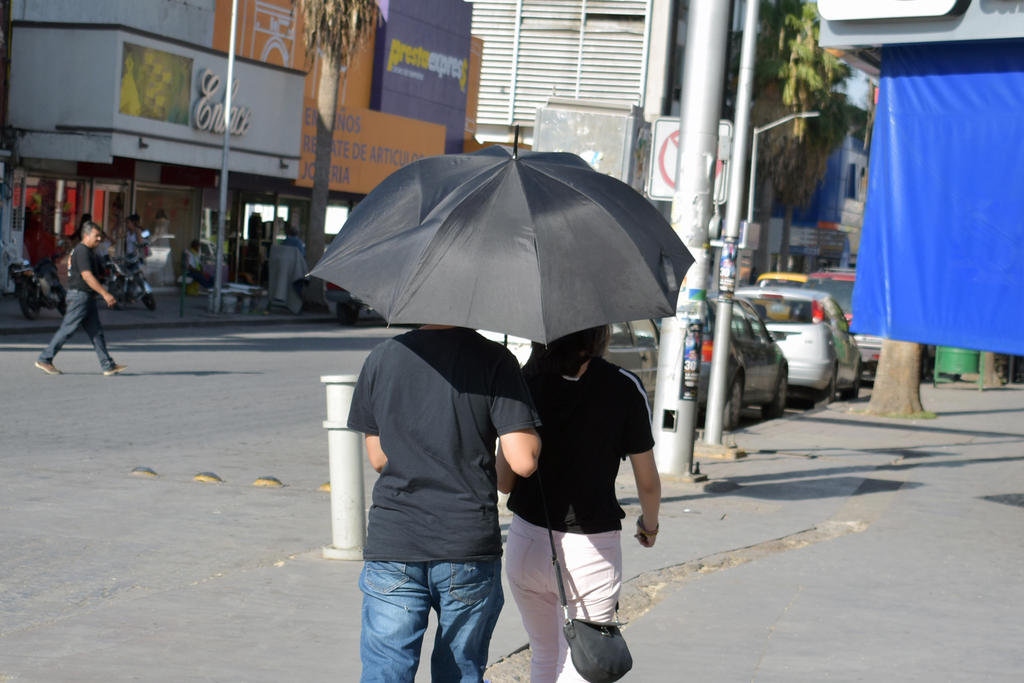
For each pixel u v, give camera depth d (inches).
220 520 518.0
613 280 231.5
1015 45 574.2
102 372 1003.9
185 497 559.5
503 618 389.7
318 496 579.5
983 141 585.6
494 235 228.4
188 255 1831.9
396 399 233.6
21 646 339.9
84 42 1656.0
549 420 261.9
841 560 494.0
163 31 1803.6
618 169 672.4
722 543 520.7
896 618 409.4
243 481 609.3
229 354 1241.4
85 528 491.8
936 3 571.2
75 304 973.2
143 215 1969.7
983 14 568.4
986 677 345.7
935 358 1588.3
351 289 229.1
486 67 952.9
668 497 622.5
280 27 2078.0
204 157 1820.9
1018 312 579.8
